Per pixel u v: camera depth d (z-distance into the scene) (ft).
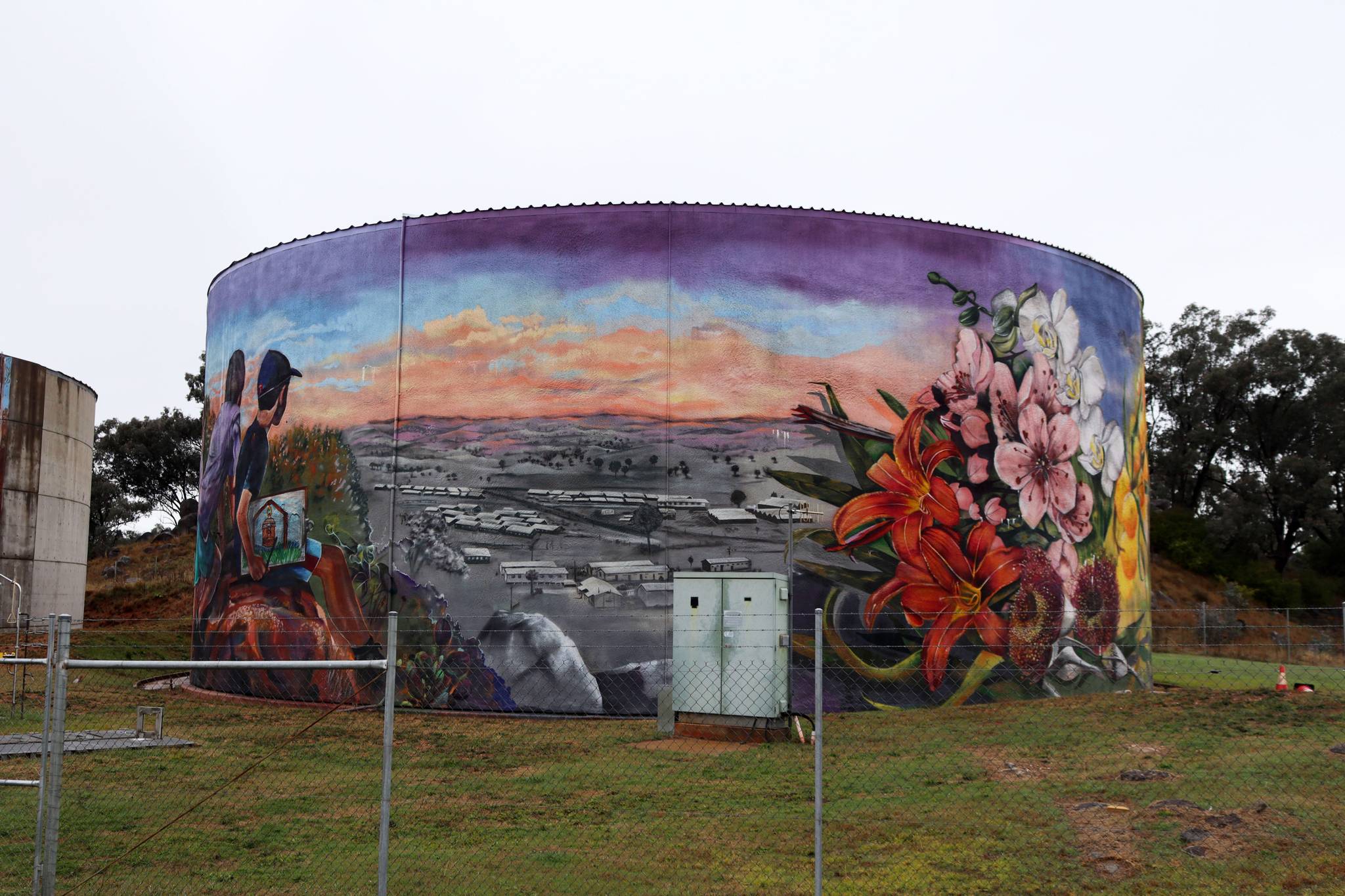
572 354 82.23
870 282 84.69
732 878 36.09
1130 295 104.12
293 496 90.33
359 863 38.29
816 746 31.30
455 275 84.84
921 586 83.10
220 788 51.52
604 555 80.28
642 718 77.36
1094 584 93.25
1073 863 37.50
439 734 69.56
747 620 67.46
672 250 82.69
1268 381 263.90
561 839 41.68
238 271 99.25
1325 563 263.08
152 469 311.47
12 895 34.45
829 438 82.33
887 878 35.96
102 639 143.84
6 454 160.15
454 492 82.99
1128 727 69.36
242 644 92.73
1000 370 88.38
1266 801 45.34
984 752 61.05
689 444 81.05
